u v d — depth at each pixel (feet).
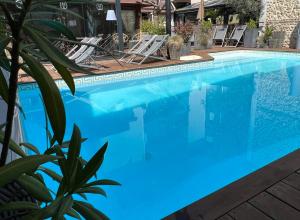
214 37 44.96
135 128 14.60
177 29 33.60
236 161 10.78
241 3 40.73
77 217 2.89
